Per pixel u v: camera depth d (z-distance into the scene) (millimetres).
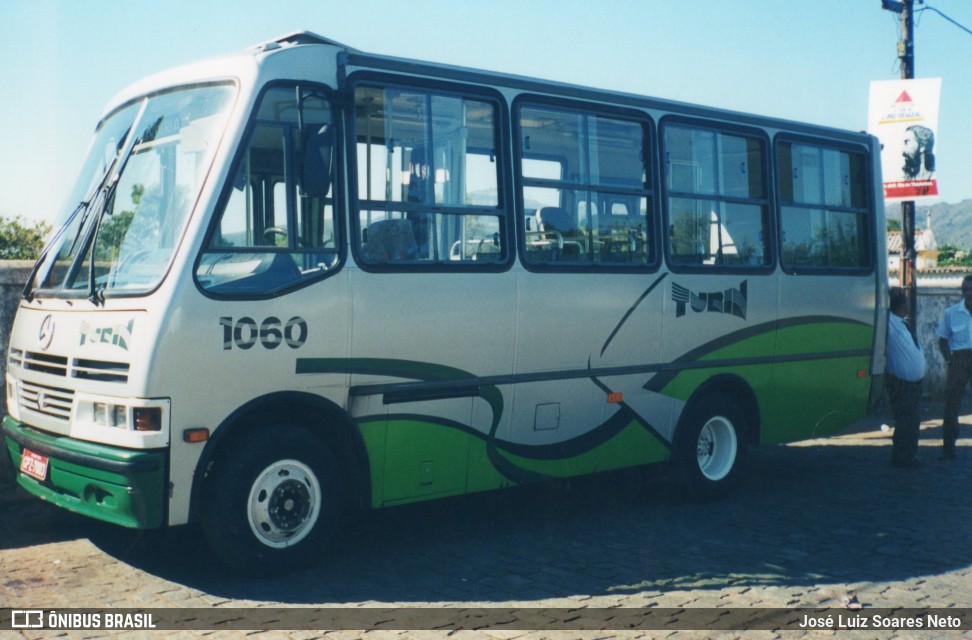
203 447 5820
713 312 8781
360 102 6598
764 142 9344
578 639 5316
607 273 7938
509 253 7297
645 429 8328
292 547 6246
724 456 9016
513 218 7336
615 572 6594
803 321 9609
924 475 10195
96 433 5883
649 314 8258
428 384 6809
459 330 6969
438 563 6711
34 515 7551
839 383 10008
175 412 5711
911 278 14641
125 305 5863
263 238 6105
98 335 5980
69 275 6508
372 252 6562
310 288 6234
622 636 5391
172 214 6070
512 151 7371
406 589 6105
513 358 7305
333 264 6355
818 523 8078
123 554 6656
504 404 7270
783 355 9438
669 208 8484
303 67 6344
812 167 9852
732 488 9047
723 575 6586
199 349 5793
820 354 9797
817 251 9852
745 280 9062
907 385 10523
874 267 10406
